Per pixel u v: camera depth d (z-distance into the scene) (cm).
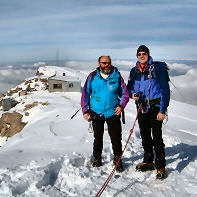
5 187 493
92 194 511
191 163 667
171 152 790
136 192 518
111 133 626
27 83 6844
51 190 508
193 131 3641
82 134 1584
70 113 3884
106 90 604
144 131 617
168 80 581
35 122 4016
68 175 587
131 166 659
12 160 676
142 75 586
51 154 729
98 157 652
